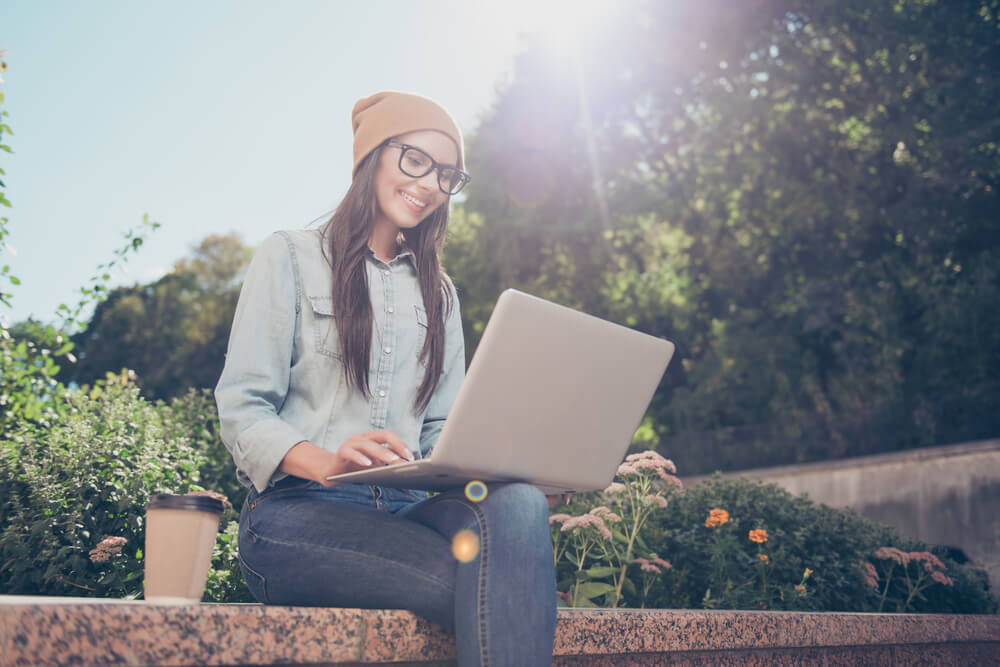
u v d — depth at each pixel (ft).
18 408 14.32
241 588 10.66
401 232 7.57
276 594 5.89
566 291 64.44
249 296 6.36
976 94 43.55
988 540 35.12
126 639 4.33
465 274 65.57
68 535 10.61
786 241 53.62
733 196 55.36
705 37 54.90
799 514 17.06
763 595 14.08
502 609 5.11
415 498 6.72
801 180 51.85
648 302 62.44
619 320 63.31
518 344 5.31
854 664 9.52
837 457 46.93
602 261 62.03
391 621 5.38
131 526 11.44
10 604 4.03
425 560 5.43
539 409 5.56
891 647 10.09
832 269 52.60
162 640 4.44
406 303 7.06
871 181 49.88
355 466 5.58
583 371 5.75
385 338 6.77
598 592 11.69
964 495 36.58
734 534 16.02
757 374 55.52
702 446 54.70
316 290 6.55
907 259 49.03
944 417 42.63
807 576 14.98
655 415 62.44
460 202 68.85
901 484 39.83
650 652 7.09
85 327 17.26
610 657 6.93
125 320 93.71
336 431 6.40
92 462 11.96
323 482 5.60
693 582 14.76
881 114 47.96
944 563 19.10
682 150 60.29
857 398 51.06
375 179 7.14
